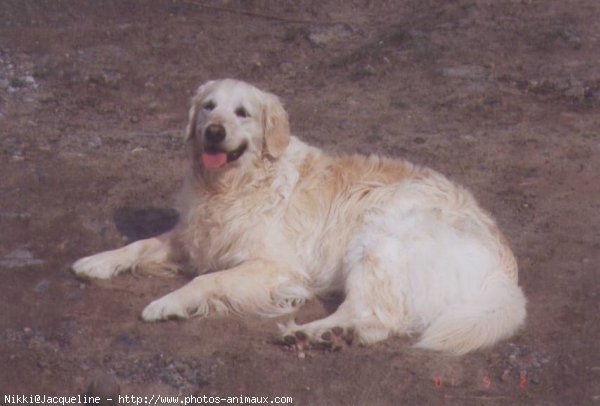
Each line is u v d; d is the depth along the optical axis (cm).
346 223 1070
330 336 943
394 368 912
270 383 879
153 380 884
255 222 1082
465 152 1520
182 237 1132
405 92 1800
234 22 2270
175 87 1877
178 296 1005
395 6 2334
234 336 977
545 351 950
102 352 930
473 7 2192
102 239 1209
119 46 2089
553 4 2192
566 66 1886
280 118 1109
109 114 1734
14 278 1085
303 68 1978
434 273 982
